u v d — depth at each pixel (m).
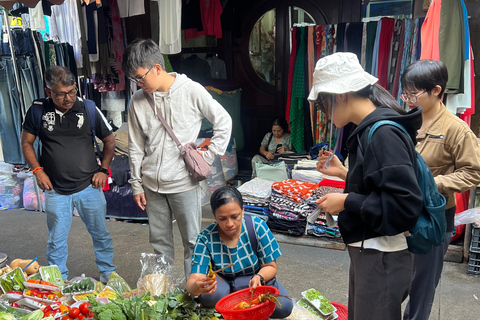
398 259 1.43
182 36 5.74
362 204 1.33
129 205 4.27
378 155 1.28
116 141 4.49
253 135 5.77
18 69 4.40
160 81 2.22
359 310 1.51
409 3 4.79
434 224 1.37
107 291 2.19
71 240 3.84
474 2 3.34
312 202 3.53
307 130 4.68
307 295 2.40
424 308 2.00
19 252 3.61
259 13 5.34
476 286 2.81
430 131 1.95
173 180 2.35
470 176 1.81
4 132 4.58
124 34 4.80
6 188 4.82
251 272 2.11
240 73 5.66
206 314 1.99
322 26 4.28
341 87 1.38
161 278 2.27
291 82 4.61
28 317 1.78
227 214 1.85
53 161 2.59
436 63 1.84
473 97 3.20
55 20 4.71
